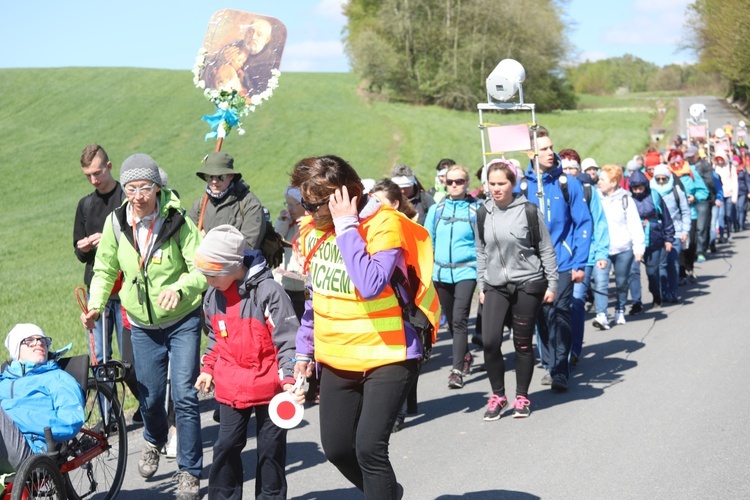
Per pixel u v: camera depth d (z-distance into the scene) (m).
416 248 4.10
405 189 9.43
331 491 5.57
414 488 5.52
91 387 5.50
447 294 8.36
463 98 71.19
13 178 40.09
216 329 4.82
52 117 54.25
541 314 8.05
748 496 5.04
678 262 13.30
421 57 73.25
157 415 5.77
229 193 6.58
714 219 17.64
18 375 4.89
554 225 7.82
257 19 6.72
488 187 7.59
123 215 5.53
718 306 11.79
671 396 7.38
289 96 65.19
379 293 3.88
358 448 3.97
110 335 7.22
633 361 8.90
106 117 54.00
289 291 7.82
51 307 14.34
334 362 4.05
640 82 159.62
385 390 3.98
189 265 5.48
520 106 8.12
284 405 4.41
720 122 63.44
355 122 55.44
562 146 47.34
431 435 6.72
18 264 23.05
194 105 56.66
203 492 5.65
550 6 74.50
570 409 7.21
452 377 8.20
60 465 4.88
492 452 6.18
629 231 11.05
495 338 6.95
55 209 34.00
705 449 5.93
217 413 7.13
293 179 4.04
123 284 5.55
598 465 5.76
